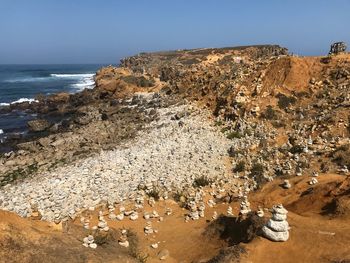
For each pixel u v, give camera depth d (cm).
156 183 2536
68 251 1211
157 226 1895
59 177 2852
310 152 2827
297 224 1474
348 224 1481
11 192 2645
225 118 4269
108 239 1460
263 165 2772
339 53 4862
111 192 2419
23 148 4088
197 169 2822
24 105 6969
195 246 1630
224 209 2058
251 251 1294
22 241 1175
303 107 3962
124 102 6131
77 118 5272
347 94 3850
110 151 3597
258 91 4375
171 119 4631
